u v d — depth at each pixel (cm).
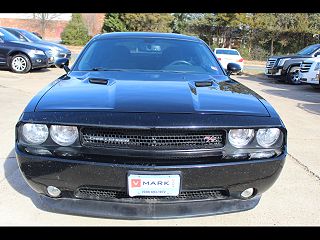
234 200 237
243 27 3288
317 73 1114
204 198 231
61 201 233
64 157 219
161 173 213
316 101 921
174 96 247
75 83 280
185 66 346
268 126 229
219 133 224
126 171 214
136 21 3453
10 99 716
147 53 359
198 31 3419
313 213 287
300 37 3219
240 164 223
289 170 380
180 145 219
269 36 3234
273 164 231
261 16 3206
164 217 226
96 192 229
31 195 296
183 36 403
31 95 777
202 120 220
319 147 473
